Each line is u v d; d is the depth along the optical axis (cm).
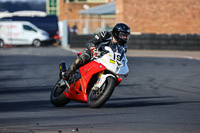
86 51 2614
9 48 11388
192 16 11256
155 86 4044
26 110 2622
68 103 3038
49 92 3681
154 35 9575
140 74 5075
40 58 7506
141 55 8138
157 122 2092
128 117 2252
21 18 12375
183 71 5431
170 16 11288
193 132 1842
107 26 11719
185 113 2416
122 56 2533
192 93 3584
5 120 2205
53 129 1922
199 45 9394
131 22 11288
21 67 5928
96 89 2497
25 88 3956
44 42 12194
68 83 2700
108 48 2511
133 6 11262
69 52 9250
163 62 6712
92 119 2194
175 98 3241
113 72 2495
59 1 19050
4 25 12019
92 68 2533
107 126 1986
